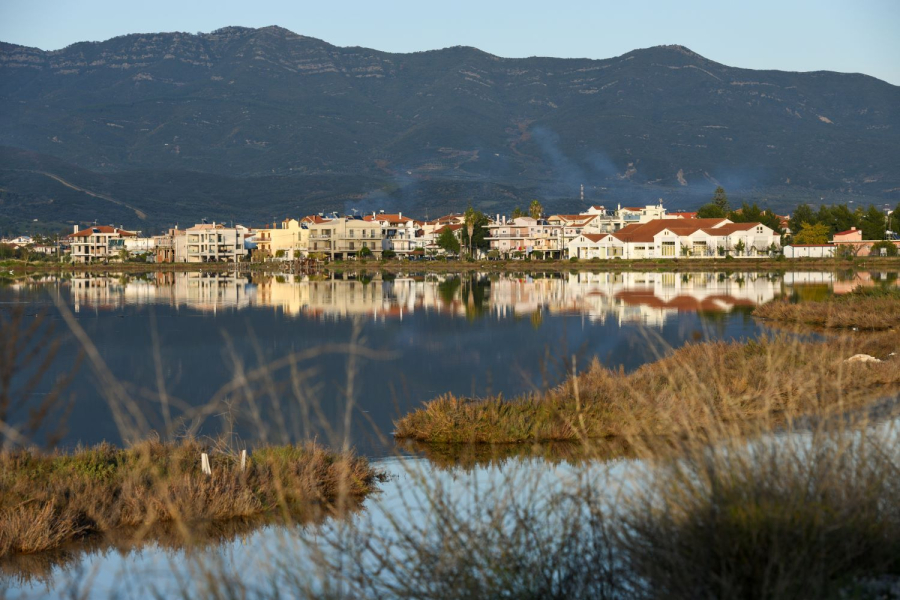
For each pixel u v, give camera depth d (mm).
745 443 19531
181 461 35656
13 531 29594
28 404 54375
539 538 18000
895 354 60938
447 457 39719
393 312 127438
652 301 141500
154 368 72500
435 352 81125
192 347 87812
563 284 197125
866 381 40719
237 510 30906
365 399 56438
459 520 17656
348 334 98188
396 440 44312
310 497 32469
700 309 125375
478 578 16469
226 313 129250
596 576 17422
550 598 16719
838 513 17234
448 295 164250
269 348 86375
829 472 18578
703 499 17469
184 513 30250
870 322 89312
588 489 18438
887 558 17203
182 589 15758
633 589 17219
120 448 42969
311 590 15852
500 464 35625
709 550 16438
